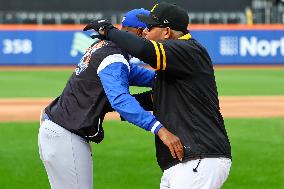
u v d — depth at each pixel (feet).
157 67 40.19
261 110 148.56
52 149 45.39
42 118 46.80
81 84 44.86
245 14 298.56
